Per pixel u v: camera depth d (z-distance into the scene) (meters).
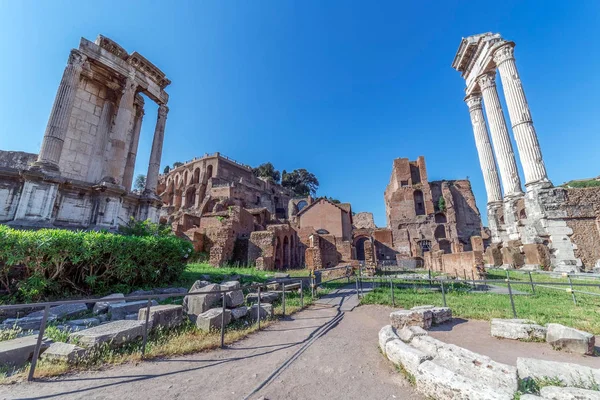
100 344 4.88
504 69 23.86
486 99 27.39
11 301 7.11
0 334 5.27
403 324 6.98
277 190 88.94
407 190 60.94
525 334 6.12
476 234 59.62
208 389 3.83
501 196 27.12
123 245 9.35
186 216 29.94
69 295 8.23
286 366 4.74
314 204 45.56
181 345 5.56
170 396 3.60
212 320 6.68
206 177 74.19
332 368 4.69
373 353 5.46
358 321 8.22
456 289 13.53
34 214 12.30
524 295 11.50
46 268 7.74
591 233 19.08
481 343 6.01
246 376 4.29
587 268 18.20
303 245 36.28
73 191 14.34
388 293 12.48
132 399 3.49
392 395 3.76
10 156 19.41
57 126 14.23
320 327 7.40
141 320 6.12
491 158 28.64
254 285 7.29
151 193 18.83
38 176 12.56
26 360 4.49
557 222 19.41
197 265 19.70
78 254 8.24
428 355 4.34
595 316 7.80
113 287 9.28
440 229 57.75
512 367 3.78
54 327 5.94
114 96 19.30
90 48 16.89
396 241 57.31
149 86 20.33
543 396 3.18
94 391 3.68
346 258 34.03
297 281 12.97
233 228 24.34
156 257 10.62
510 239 23.14
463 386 3.27
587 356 5.16
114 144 16.70
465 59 30.42
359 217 74.56
